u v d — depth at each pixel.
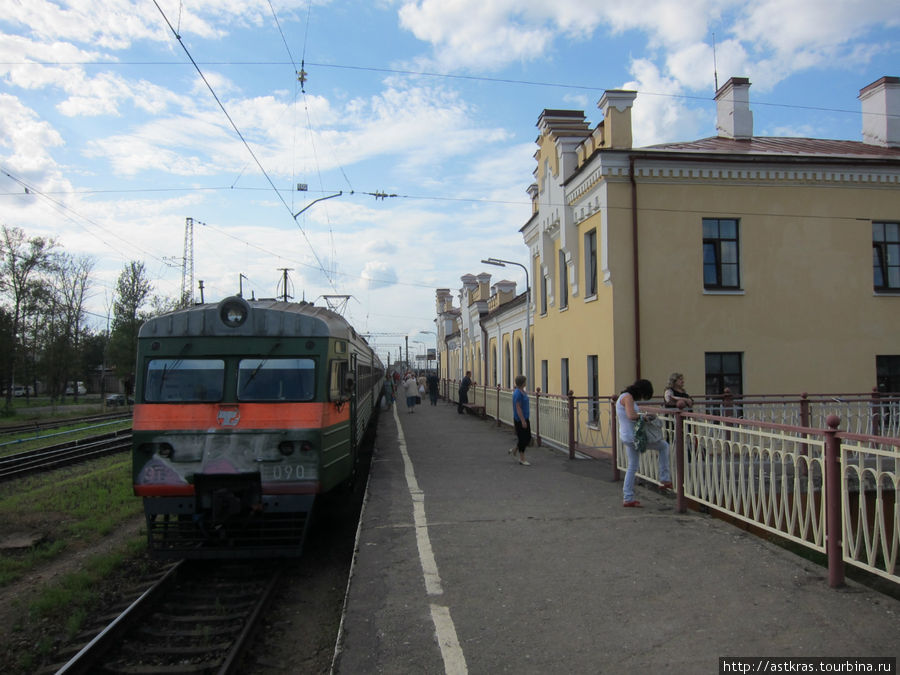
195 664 4.80
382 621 4.30
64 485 11.95
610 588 4.74
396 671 3.61
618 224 13.38
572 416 11.63
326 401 7.25
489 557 5.62
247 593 6.32
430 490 8.80
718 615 4.15
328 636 5.36
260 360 7.26
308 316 7.38
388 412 27.69
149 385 7.18
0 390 41.44
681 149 15.17
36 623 5.59
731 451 6.23
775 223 13.88
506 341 29.83
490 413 20.61
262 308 7.38
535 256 20.69
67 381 48.12
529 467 10.71
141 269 46.78
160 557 6.75
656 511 7.20
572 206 15.72
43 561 7.50
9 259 39.16
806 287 13.95
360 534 6.55
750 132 16.77
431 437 16.02
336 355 7.83
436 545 6.04
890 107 17.06
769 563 5.17
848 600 4.34
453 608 4.48
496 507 7.62
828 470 4.61
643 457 8.47
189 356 7.27
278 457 7.00
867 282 14.23
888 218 14.33
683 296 13.47
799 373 13.81
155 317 7.40
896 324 14.33
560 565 5.33
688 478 7.07
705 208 13.64
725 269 13.86
